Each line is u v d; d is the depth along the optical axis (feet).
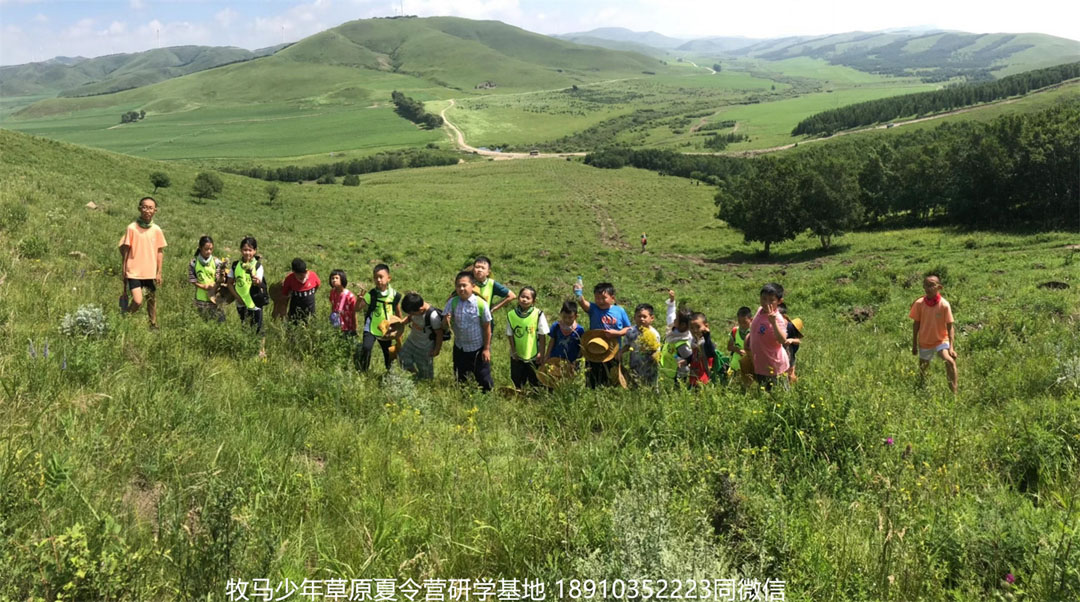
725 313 78.89
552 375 24.23
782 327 22.45
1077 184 176.24
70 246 44.04
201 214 146.41
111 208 82.99
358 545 11.53
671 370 24.95
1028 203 191.01
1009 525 12.20
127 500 11.82
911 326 51.42
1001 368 30.27
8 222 45.39
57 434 13.41
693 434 18.28
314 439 16.94
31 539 8.79
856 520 13.03
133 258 26.30
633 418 20.67
